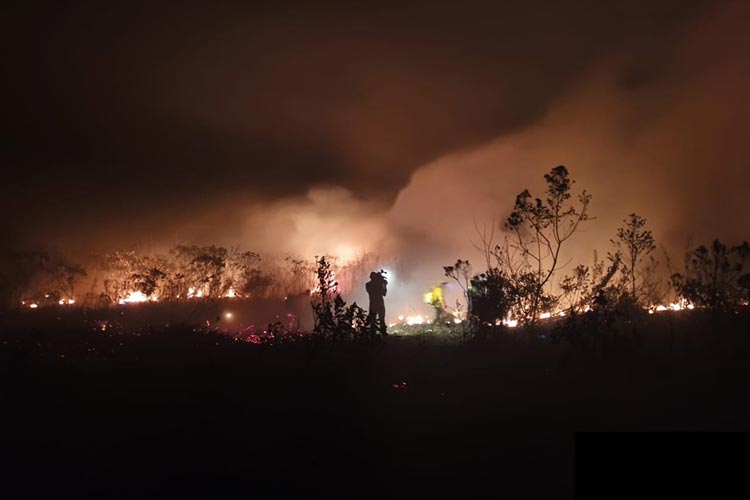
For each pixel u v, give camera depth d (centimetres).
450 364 1050
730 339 994
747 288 1066
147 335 1320
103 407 813
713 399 789
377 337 1129
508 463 630
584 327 1005
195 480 604
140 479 607
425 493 573
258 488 588
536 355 1077
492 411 792
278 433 723
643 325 1198
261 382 931
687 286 1134
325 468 629
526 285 1319
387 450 672
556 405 803
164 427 742
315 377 952
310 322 1697
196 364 1031
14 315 1650
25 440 702
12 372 977
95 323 1529
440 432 722
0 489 586
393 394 875
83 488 588
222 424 752
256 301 1878
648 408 769
